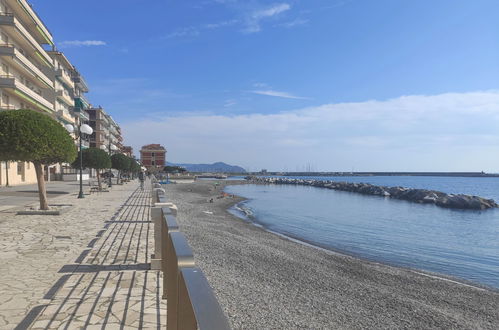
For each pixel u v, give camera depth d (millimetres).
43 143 11906
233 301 7320
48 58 42875
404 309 8312
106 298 4820
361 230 22125
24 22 37688
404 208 37312
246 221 23500
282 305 7484
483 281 11836
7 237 8969
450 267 13688
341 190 72938
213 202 36062
